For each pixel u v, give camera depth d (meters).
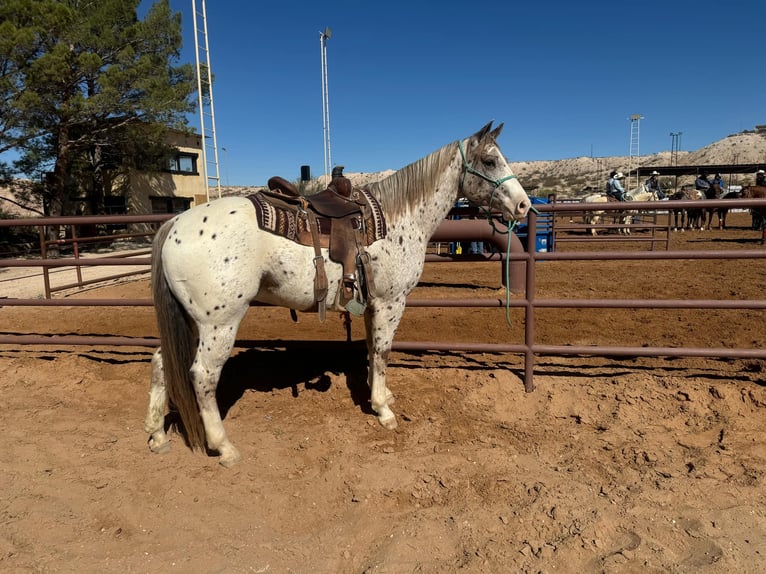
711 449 3.12
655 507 2.56
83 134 17.86
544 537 2.36
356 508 2.63
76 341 4.49
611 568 2.14
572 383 4.06
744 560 2.20
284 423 3.58
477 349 4.05
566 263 11.31
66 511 2.59
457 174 3.44
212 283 2.73
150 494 2.75
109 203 21.59
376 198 3.27
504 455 3.11
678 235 16.23
